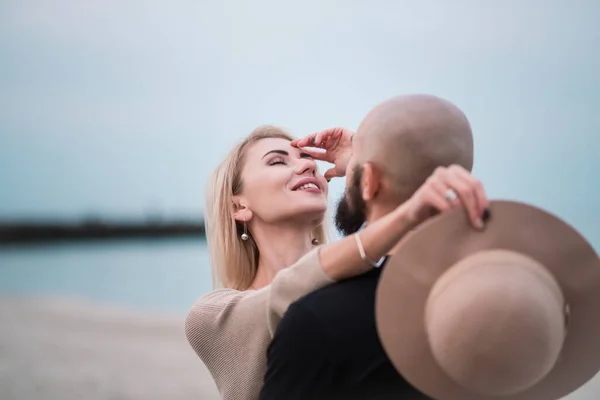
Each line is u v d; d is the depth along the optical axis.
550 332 1.37
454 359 1.39
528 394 1.54
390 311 1.48
